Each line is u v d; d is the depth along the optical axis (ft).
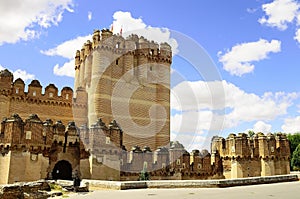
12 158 119.55
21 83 167.84
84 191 99.30
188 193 90.43
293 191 95.61
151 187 106.63
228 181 113.50
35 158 125.49
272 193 90.38
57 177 137.49
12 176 118.21
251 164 167.63
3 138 121.49
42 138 129.29
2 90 160.56
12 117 124.36
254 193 90.38
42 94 172.55
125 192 94.27
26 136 124.36
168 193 90.63
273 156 170.19
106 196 84.53
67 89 179.42
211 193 90.53
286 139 176.96
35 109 168.96
